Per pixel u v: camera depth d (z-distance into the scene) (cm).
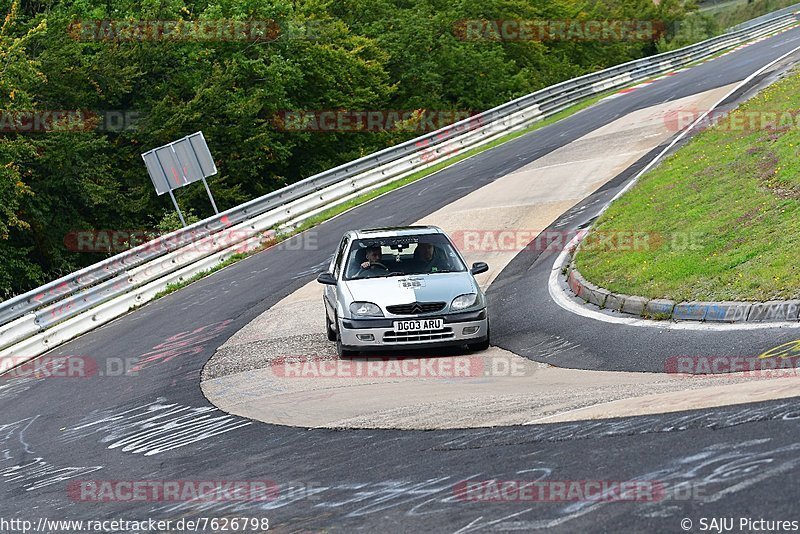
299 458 1032
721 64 6175
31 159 4566
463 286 1662
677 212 2175
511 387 1262
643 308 1609
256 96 5675
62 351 2408
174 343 2180
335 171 4100
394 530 734
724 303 1439
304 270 2853
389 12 8162
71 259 4797
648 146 3681
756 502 656
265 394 1471
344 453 1014
